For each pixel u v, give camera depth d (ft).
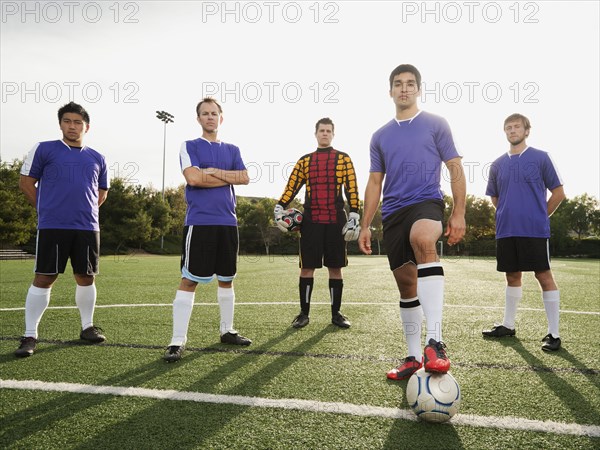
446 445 5.27
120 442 5.37
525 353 9.76
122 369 8.49
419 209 7.70
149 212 126.93
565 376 8.04
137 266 45.85
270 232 138.51
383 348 10.19
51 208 10.52
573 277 33.19
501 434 5.58
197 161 10.58
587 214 179.32
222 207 10.57
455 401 5.77
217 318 14.33
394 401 6.72
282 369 8.47
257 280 29.27
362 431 5.66
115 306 16.79
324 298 19.62
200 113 11.07
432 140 8.09
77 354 9.68
